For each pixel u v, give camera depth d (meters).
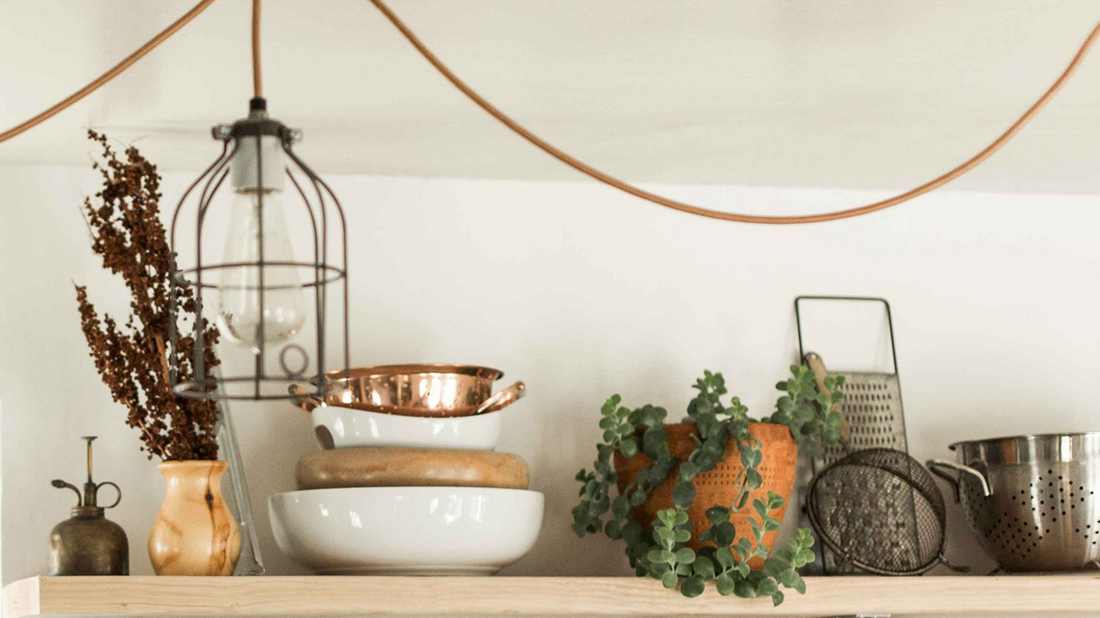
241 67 1.55
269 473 1.85
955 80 1.64
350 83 1.61
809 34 1.49
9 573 1.75
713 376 1.80
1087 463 1.76
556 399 1.96
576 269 2.01
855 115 1.76
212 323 1.81
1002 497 1.80
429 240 1.98
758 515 1.69
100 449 1.81
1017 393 2.10
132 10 1.38
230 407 1.86
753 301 2.06
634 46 1.51
